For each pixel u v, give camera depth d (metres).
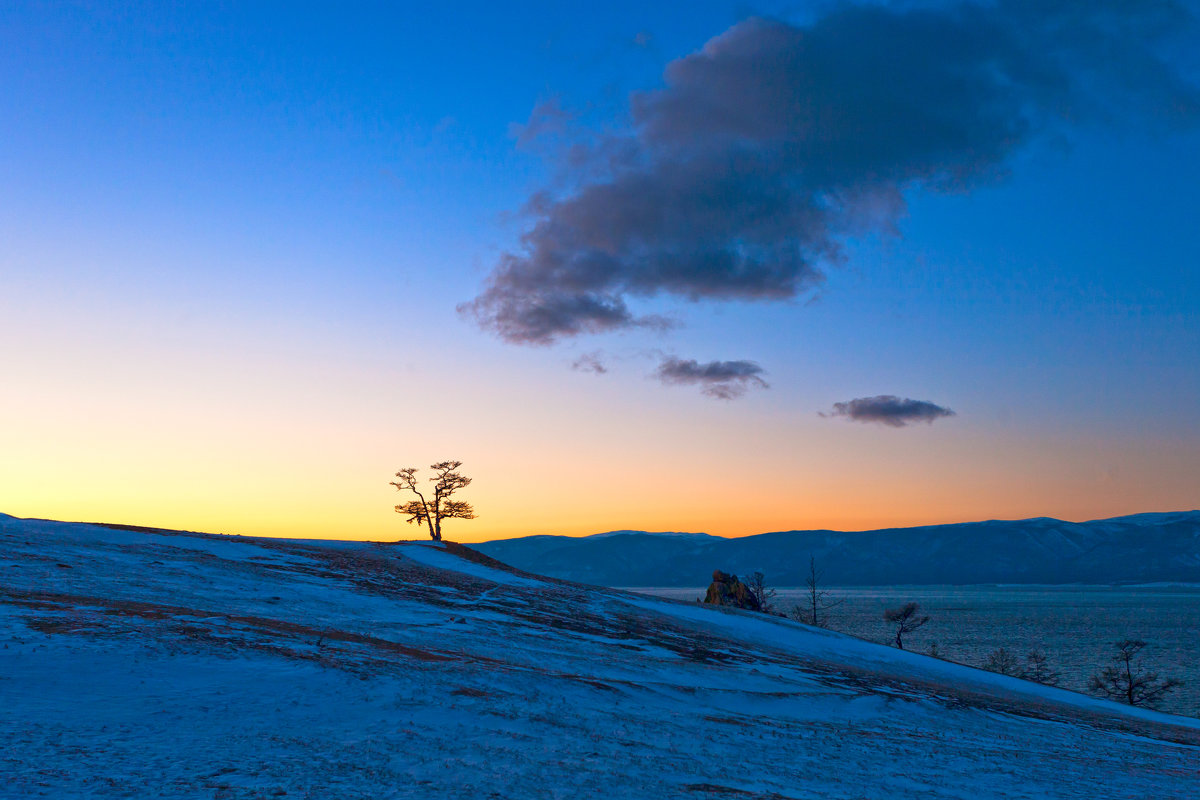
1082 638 152.38
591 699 17.86
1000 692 43.00
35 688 11.32
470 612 35.16
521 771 10.15
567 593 51.59
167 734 9.98
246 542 49.62
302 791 8.15
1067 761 19.30
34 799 7.01
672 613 52.06
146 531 47.38
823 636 55.19
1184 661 113.25
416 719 12.63
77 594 22.11
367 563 48.12
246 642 16.70
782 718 21.27
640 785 10.26
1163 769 19.64
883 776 13.85
